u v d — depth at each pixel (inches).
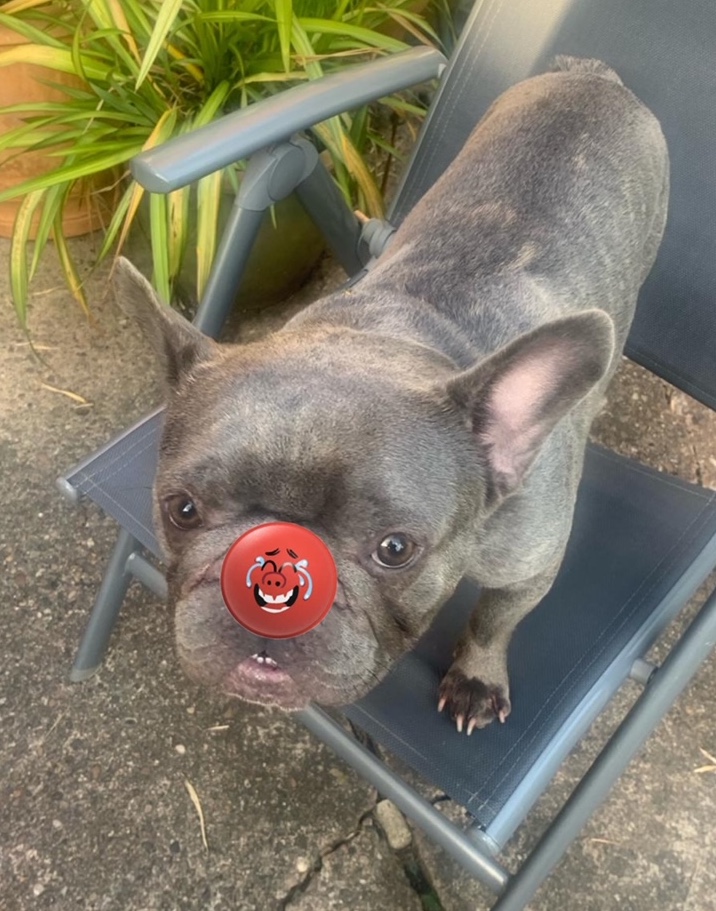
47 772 26.9
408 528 16.3
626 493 25.2
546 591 21.0
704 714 29.1
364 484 15.8
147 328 18.6
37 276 37.6
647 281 26.5
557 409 17.4
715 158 25.5
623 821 27.0
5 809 26.2
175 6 25.9
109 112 31.2
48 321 36.4
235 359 18.0
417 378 18.0
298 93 23.9
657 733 28.6
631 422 35.5
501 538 19.5
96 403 34.7
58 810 26.3
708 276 25.6
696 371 26.1
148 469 24.1
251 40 31.7
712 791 27.7
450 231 23.1
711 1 24.9
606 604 23.1
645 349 26.6
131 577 26.7
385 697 21.7
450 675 22.1
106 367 35.5
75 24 32.3
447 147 28.5
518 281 22.1
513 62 27.4
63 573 30.6
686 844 26.7
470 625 21.9
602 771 20.6
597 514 24.7
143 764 27.2
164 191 21.8
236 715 28.1
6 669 28.6
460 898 25.7
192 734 27.7
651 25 25.7
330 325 20.5
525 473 18.2
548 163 23.8
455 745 21.0
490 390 17.2
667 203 25.8
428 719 21.5
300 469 15.6
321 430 15.9
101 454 24.2
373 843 26.4
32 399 34.5
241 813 26.6
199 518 16.8
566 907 25.5
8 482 32.4
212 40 30.6
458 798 20.2
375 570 16.7
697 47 25.3
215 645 15.9
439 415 17.2
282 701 16.5
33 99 33.9
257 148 23.0
